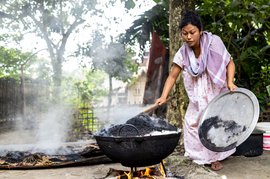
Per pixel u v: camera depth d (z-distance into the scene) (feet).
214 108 9.93
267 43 20.30
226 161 12.31
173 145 8.52
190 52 10.53
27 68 38.09
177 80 13.64
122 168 11.27
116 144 8.07
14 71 38.29
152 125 8.85
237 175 10.44
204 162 10.70
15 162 11.78
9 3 29.04
